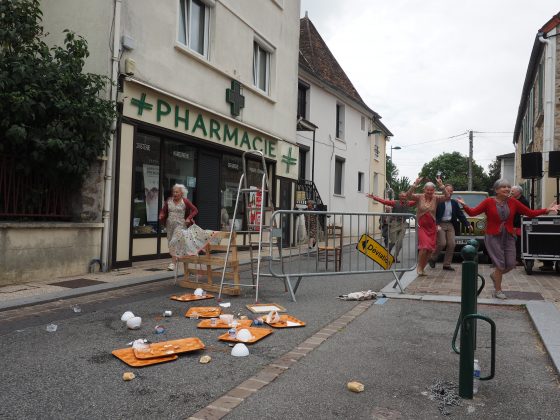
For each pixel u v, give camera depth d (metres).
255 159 14.38
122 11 9.22
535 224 9.26
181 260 7.79
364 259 7.34
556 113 14.15
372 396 3.40
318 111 20.12
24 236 7.60
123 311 5.97
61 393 3.38
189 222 8.36
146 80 9.87
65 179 8.56
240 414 3.08
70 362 4.04
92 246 8.74
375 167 27.58
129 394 3.38
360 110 24.52
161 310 6.07
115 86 9.02
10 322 5.37
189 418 3.01
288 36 16.02
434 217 9.01
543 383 3.66
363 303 6.61
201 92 11.60
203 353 4.34
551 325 5.08
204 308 6.11
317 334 5.01
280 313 5.99
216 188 12.66
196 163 11.92
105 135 8.60
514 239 6.61
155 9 10.05
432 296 6.92
